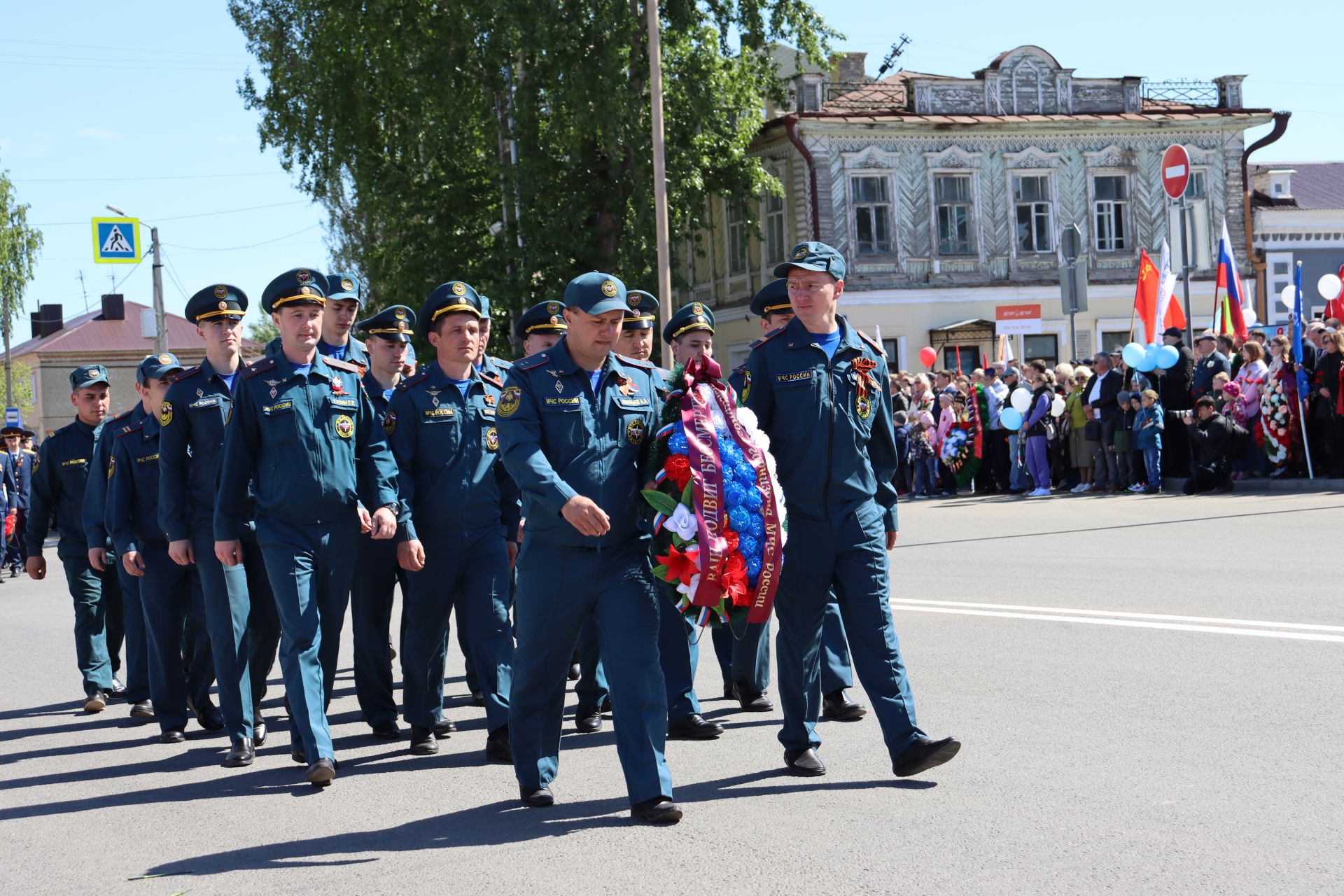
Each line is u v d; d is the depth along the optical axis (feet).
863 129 110.63
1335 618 26.94
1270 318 122.83
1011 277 114.62
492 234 100.37
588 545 16.84
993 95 114.01
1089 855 14.35
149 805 19.44
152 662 24.57
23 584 59.67
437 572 21.70
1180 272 117.91
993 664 24.85
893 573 38.42
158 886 15.49
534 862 15.39
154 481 24.52
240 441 20.63
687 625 21.56
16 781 21.54
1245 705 20.63
